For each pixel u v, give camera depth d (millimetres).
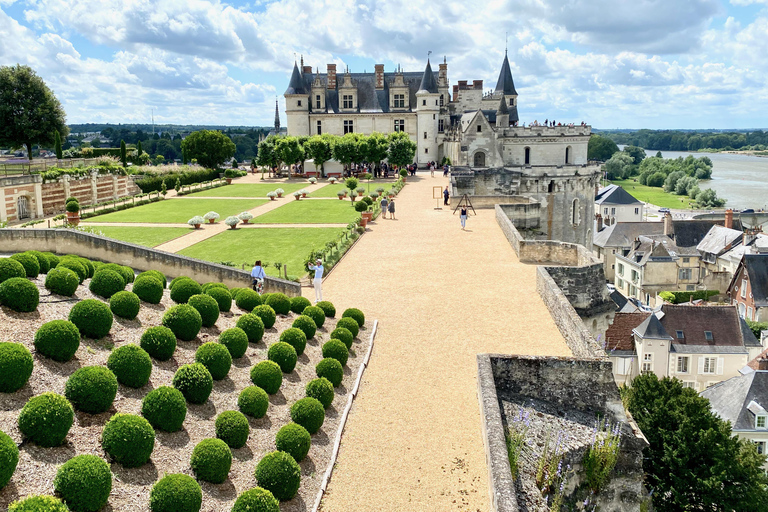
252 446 16016
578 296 29109
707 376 61375
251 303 24844
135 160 109125
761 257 81938
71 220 53500
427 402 19156
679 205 183000
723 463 32719
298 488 14758
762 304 78812
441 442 16844
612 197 148375
